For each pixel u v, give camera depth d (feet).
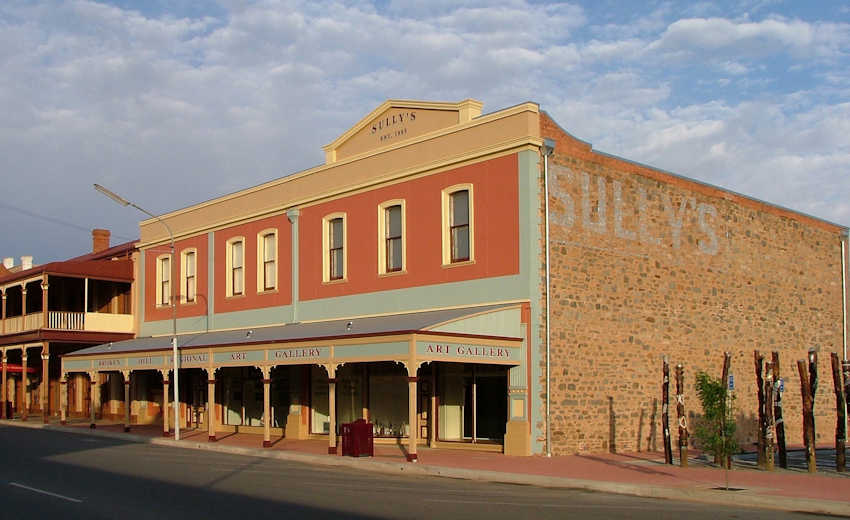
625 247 82.38
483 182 77.25
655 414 83.51
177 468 64.64
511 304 73.72
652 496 51.26
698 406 88.12
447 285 79.46
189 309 117.08
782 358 101.71
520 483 57.57
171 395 122.72
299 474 61.05
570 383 75.20
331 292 92.58
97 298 143.64
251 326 104.42
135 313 131.13
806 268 108.17
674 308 87.04
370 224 88.38
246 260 106.63
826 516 43.60
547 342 73.41
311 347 77.82
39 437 101.24
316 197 95.35
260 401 106.32
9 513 41.60
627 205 83.30
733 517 42.16
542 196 74.59
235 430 108.68
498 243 75.51
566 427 74.43
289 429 96.84
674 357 86.22
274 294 101.14
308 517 40.04
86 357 117.08
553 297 74.54
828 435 108.88
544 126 75.46
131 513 41.42
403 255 84.23
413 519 39.75
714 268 93.04
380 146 89.56
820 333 109.19
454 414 80.79
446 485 55.47
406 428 84.74
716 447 61.62
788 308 103.81
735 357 94.12
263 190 104.27
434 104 83.25
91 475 59.21
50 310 147.95
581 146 79.10
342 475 61.05
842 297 114.52
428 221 81.97
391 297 84.99
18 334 132.67
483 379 78.28
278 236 101.60
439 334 67.92
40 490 50.62
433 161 81.61
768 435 65.41
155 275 126.21
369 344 71.20
